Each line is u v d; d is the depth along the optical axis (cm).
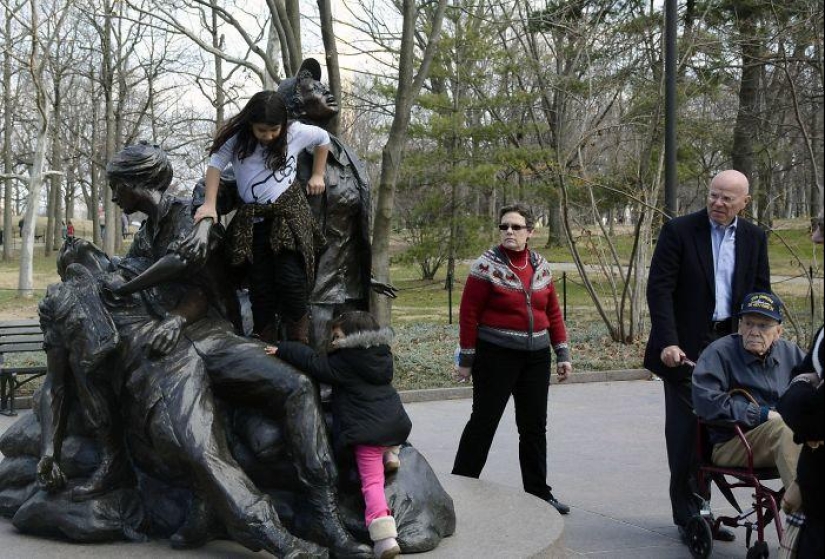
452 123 2409
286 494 427
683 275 552
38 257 4294
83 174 5019
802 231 2127
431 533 429
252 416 432
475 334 598
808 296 1681
